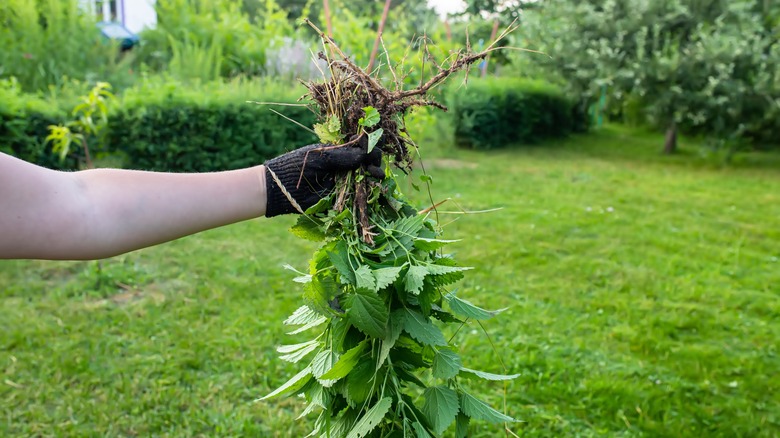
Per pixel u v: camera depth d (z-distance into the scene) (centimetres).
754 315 457
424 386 160
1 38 962
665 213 759
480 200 799
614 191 887
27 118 688
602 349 395
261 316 425
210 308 436
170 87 788
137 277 492
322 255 152
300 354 168
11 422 306
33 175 126
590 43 1330
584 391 342
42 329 399
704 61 1180
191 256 547
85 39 1039
